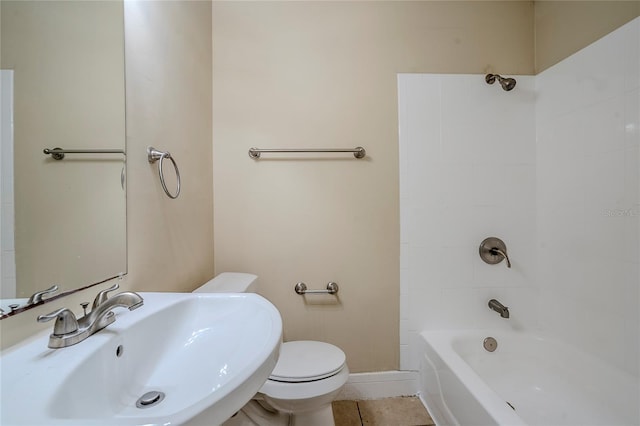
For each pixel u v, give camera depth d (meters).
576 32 1.29
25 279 0.50
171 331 0.71
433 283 1.48
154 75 0.91
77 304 0.62
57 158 0.57
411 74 1.46
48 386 0.40
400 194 1.47
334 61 1.45
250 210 1.43
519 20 1.49
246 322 0.72
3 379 0.41
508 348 1.44
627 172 1.09
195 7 1.22
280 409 1.07
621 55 1.10
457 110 1.48
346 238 1.46
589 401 1.19
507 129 1.49
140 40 0.84
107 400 0.50
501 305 1.44
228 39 1.41
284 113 1.43
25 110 0.50
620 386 1.08
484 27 1.49
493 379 1.40
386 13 1.46
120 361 0.55
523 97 1.50
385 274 1.47
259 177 1.43
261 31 1.42
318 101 1.44
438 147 1.47
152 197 0.89
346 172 1.45
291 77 1.43
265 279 1.44
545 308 1.46
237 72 1.42
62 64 0.58
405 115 1.46
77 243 0.61
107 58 0.70
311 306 1.46
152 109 0.90
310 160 1.44
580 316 1.28
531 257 1.50
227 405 0.38
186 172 1.14
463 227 1.48
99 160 0.67
